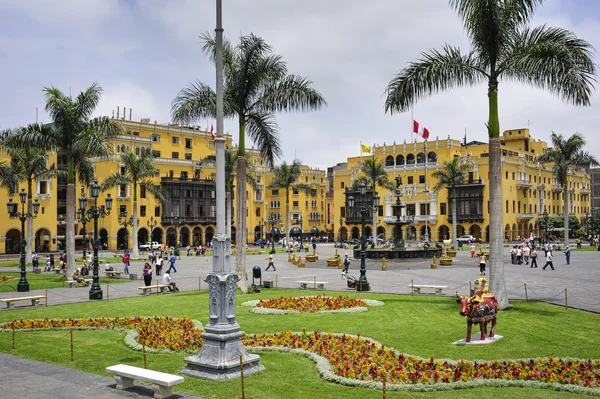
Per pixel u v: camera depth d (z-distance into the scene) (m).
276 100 27.14
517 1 20.19
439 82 21.39
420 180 99.19
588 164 70.75
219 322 11.21
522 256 47.03
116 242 82.62
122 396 10.12
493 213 20.02
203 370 11.05
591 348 13.51
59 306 23.66
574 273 36.56
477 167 93.00
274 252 71.06
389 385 10.37
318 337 14.65
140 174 60.72
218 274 11.30
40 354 13.79
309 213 121.12
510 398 9.72
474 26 20.59
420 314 19.09
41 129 33.91
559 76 19.36
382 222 103.81
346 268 35.44
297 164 80.06
